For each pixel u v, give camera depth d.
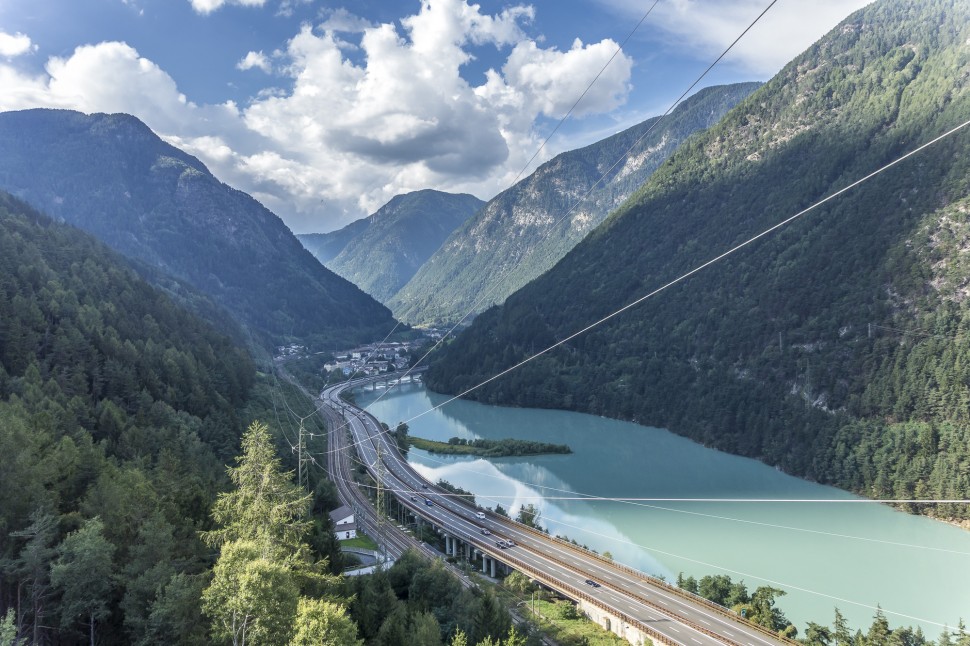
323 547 75.31
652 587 95.81
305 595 51.00
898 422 176.38
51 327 129.88
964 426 160.75
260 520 49.59
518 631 69.25
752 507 150.12
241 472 51.44
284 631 36.31
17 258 149.50
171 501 62.94
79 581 44.00
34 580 44.75
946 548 118.94
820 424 189.62
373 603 64.00
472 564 116.56
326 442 187.12
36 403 92.44
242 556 38.03
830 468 175.12
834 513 143.75
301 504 51.59
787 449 191.25
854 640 75.38
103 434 101.69
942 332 186.88
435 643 57.22
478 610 66.19
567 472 184.25
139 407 119.75
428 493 149.75
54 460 59.78
